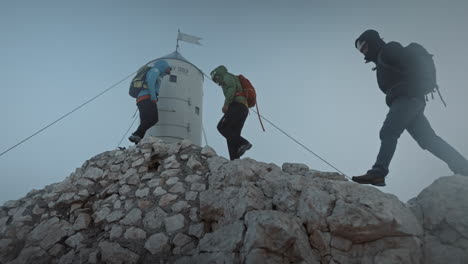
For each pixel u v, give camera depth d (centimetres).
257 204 346
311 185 347
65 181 525
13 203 506
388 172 320
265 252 276
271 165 436
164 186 463
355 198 318
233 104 526
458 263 263
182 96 721
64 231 439
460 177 308
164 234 394
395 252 281
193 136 716
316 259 291
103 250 389
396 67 332
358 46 365
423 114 344
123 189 486
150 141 584
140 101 636
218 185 420
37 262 402
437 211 299
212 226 389
